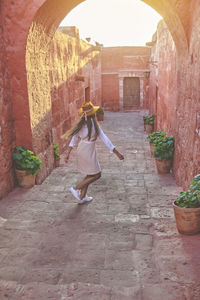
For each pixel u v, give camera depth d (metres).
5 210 4.55
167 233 3.72
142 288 2.59
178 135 6.08
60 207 4.69
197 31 4.45
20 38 5.09
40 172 5.97
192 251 3.22
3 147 5.02
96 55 19.11
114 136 13.41
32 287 2.62
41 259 3.15
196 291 2.52
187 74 5.20
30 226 3.99
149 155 9.50
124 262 3.07
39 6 4.93
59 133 9.70
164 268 2.91
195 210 3.50
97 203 4.86
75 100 12.24
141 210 4.54
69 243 3.52
